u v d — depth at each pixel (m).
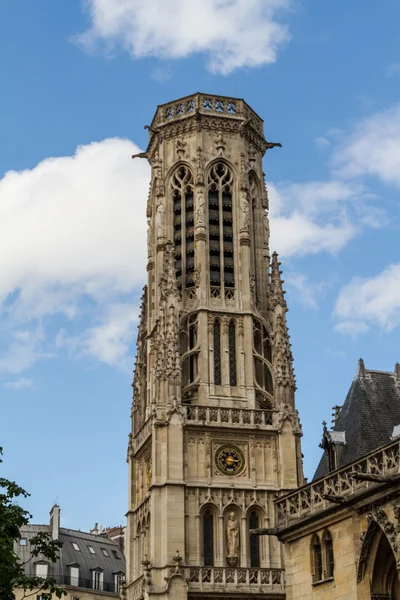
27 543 125.69
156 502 88.06
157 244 103.31
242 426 92.44
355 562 50.16
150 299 103.94
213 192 104.06
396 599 49.06
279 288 100.94
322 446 64.75
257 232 105.81
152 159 109.88
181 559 85.19
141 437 97.94
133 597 93.00
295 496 57.81
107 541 136.38
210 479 90.25
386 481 46.91
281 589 86.25
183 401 94.62
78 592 124.19
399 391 64.81
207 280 99.56
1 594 46.75
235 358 97.94
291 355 97.81
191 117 105.62
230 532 88.81
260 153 109.38
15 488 49.28
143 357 104.94
